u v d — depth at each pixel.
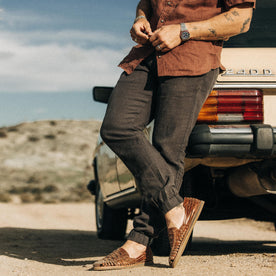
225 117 3.56
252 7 3.21
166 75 3.11
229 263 3.54
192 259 3.85
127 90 3.22
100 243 5.64
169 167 3.18
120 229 6.02
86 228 8.65
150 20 3.43
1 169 52.09
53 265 3.48
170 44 3.07
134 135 3.19
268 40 4.01
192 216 3.23
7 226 7.51
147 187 3.17
